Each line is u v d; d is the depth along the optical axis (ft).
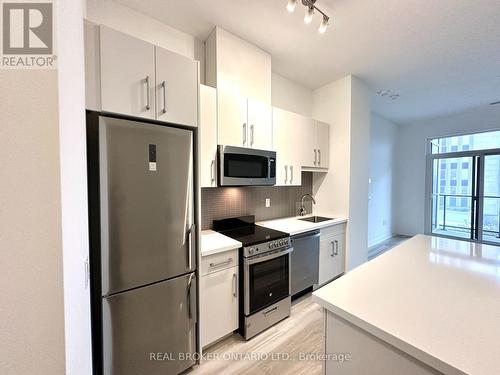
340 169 10.18
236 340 6.28
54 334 1.55
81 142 2.79
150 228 4.51
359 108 10.25
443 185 16.94
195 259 5.28
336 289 3.14
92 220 3.98
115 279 4.12
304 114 10.84
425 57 8.19
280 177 8.38
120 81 4.11
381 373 2.41
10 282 1.47
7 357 1.47
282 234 7.19
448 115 15.71
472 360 1.87
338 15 5.99
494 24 6.29
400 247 5.17
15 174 1.47
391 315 2.52
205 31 6.77
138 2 5.59
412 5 5.61
